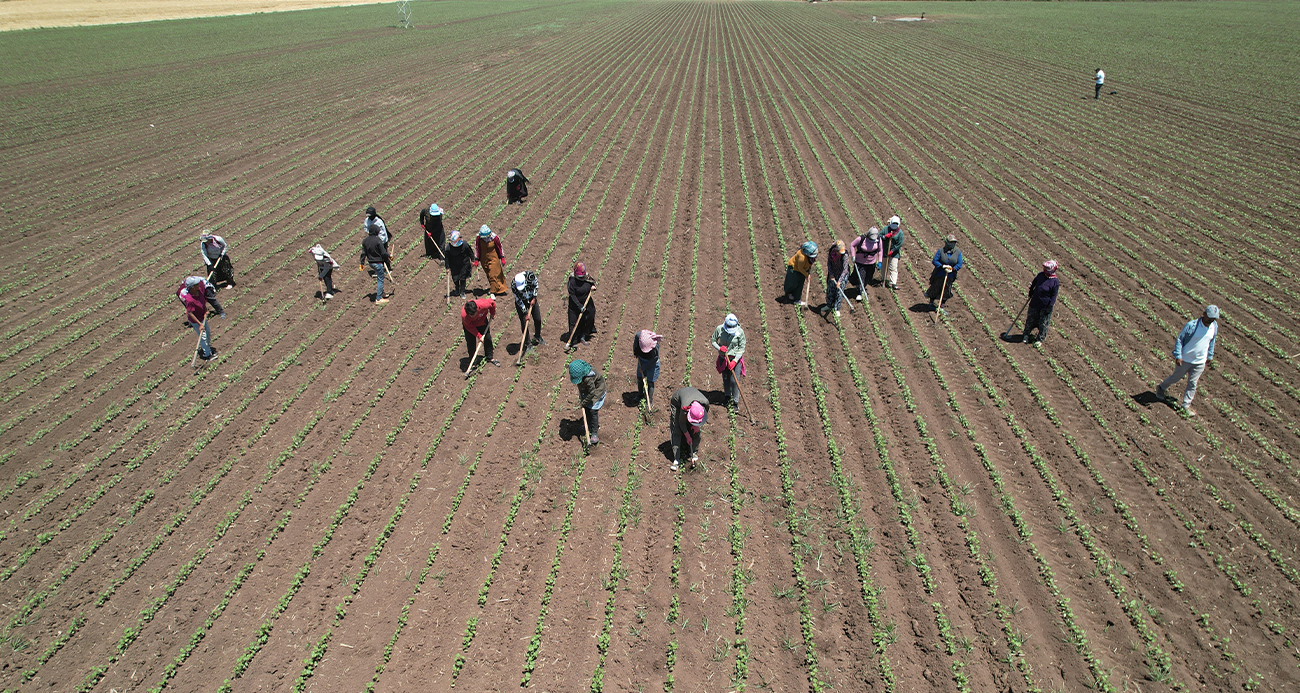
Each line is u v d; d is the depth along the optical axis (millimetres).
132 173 28844
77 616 9359
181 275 19953
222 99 40781
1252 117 32688
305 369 15172
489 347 15156
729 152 30625
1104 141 30562
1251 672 8320
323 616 9359
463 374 14805
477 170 29312
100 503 11391
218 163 30250
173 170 29266
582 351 15562
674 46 59844
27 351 16250
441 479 11758
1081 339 15656
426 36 64688
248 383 14664
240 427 13211
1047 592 9469
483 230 17422
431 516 10977
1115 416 13000
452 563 10133
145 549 10438
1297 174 25422
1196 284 18047
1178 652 8625
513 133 34719
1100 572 9727
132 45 57094
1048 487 11312
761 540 10406
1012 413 13141
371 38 63281
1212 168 26578
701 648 8828
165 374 14930
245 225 23578
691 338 15727
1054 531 10469
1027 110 36125
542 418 13266
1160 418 12906
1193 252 19875
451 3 96250
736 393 13078
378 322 17188
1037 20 68062
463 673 8547
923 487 11359
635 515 10828
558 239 21875
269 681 8500
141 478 11922
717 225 22828
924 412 13266
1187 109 34688
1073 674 8367
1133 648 8672
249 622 9305
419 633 9094
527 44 60688
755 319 16766
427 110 39406
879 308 17281
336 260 20672
